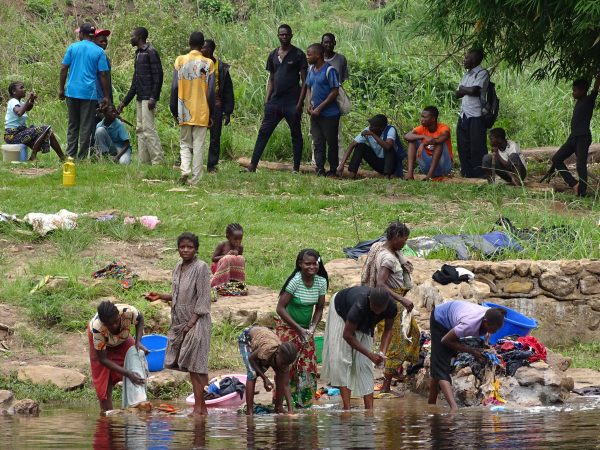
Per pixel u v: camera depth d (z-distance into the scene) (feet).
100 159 184.24
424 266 123.24
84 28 183.73
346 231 145.28
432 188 170.71
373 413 89.40
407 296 117.70
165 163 187.83
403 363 107.14
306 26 278.67
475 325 91.86
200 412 89.40
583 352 122.01
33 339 108.58
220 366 107.55
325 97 181.88
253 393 90.17
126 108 216.33
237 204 157.38
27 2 276.82
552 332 124.67
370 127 184.96
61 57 242.37
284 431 78.07
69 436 75.72
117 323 89.15
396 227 99.91
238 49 251.80
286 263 131.44
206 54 170.81
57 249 132.67
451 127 233.14
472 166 187.93
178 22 247.50
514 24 174.91
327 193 168.55
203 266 90.79
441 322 94.58
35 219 137.28
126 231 138.31
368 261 101.14
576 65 186.29
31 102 185.98
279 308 93.40
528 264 124.06
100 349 89.25
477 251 131.85
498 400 95.50
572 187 177.27
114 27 253.24
